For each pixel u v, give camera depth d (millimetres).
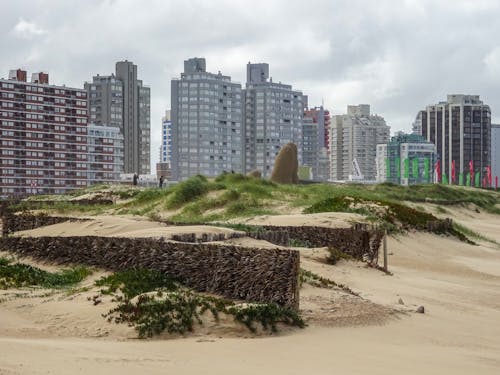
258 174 68250
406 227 40906
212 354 13766
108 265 23734
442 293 24750
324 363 13383
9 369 10406
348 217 36094
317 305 19172
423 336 17250
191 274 20625
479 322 19859
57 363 11320
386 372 12852
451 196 92750
